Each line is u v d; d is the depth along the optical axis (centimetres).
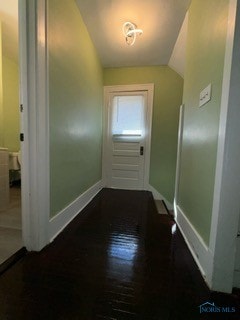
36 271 118
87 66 244
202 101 142
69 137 194
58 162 170
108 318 88
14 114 363
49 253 139
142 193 325
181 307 95
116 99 346
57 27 155
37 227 137
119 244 155
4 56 333
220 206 104
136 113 343
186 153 185
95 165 311
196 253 137
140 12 206
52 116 154
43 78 133
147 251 146
